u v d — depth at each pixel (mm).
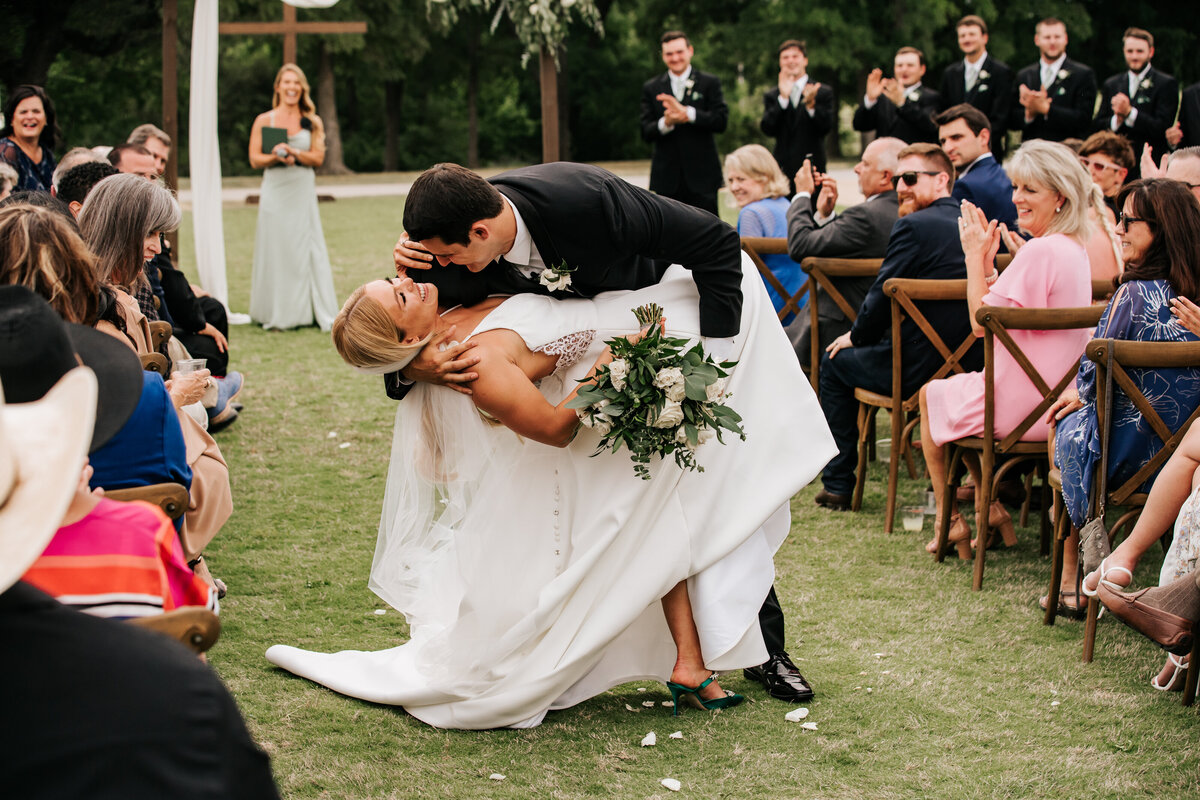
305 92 8703
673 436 2945
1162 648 3398
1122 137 5844
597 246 2863
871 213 5352
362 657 3365
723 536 3131
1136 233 3619
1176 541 3184
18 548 1183
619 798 2697
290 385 7059
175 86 8828
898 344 4648
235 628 3713
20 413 1281
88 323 2389
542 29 8523
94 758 1168
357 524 4727
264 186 8680
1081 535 3541
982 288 4395
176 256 8609
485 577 3064
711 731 3062
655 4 37000
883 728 3064
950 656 3549
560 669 3023
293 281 8750
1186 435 3354
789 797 2705
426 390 3049
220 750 1217
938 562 4422
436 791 2732
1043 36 9375
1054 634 3732
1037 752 2934
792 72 10305
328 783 2766
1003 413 4121
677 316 3125
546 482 3090
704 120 9703
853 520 4973
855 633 3730
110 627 1241
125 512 1776
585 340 3029
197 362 3441
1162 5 33906
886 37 33094
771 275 6102
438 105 44219
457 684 3076
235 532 4617
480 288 2996
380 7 31734
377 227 15945
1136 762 2881
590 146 44031
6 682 1176
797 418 3268
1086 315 3945
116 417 1895
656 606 3279
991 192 5492
